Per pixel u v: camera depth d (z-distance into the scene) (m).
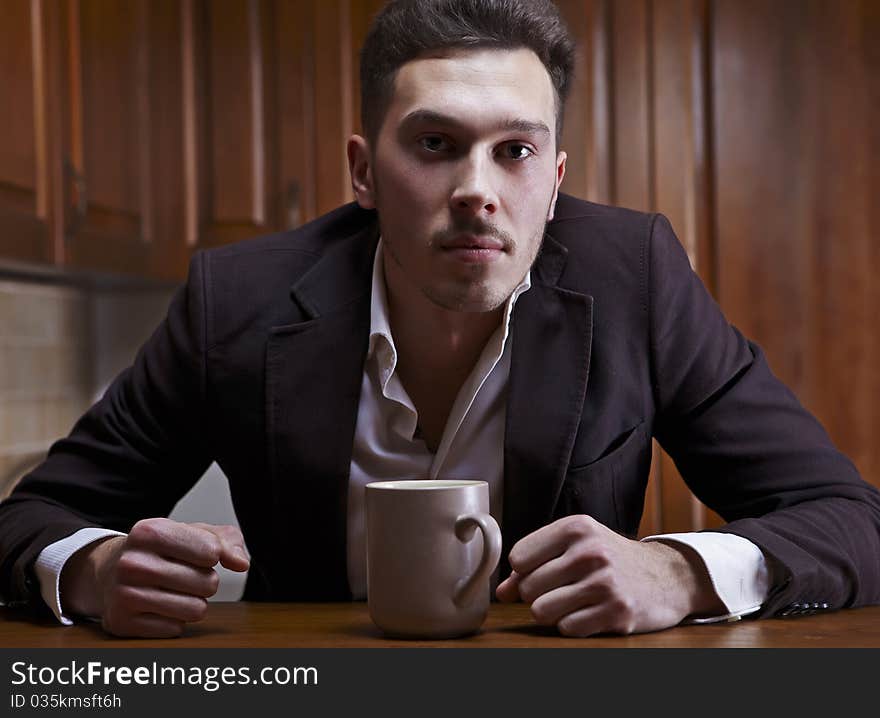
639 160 2.25
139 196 2.21
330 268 1.13
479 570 0.77
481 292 0.90
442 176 0.89
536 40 0.92
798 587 0.87
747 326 2.22
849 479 1.04
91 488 1.14
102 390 2.75
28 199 1.78
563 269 1.12
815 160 2.21
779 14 2.21
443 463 1.11
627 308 1.11
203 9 2.38
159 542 0.84
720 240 2.23
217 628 0.88
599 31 2.26
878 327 2.18
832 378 2.19
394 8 0.94
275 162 2.37
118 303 2.75
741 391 1.11
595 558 0.80
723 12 2.23
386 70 0.93
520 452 1.06
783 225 2.21
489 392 1.10
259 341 1.12
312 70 2.36
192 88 2.38
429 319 1.06
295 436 1.09
